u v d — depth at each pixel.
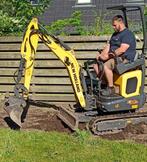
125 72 10.36
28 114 11.88
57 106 12.91
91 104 10.61
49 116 11.62
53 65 13.48
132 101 10.42
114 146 8.91
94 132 9.94
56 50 10.60
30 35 10.35
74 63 10.62
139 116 10.41
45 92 13.66
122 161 8.08
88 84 10.88
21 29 15.56
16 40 13.70
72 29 17.12
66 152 8.59
